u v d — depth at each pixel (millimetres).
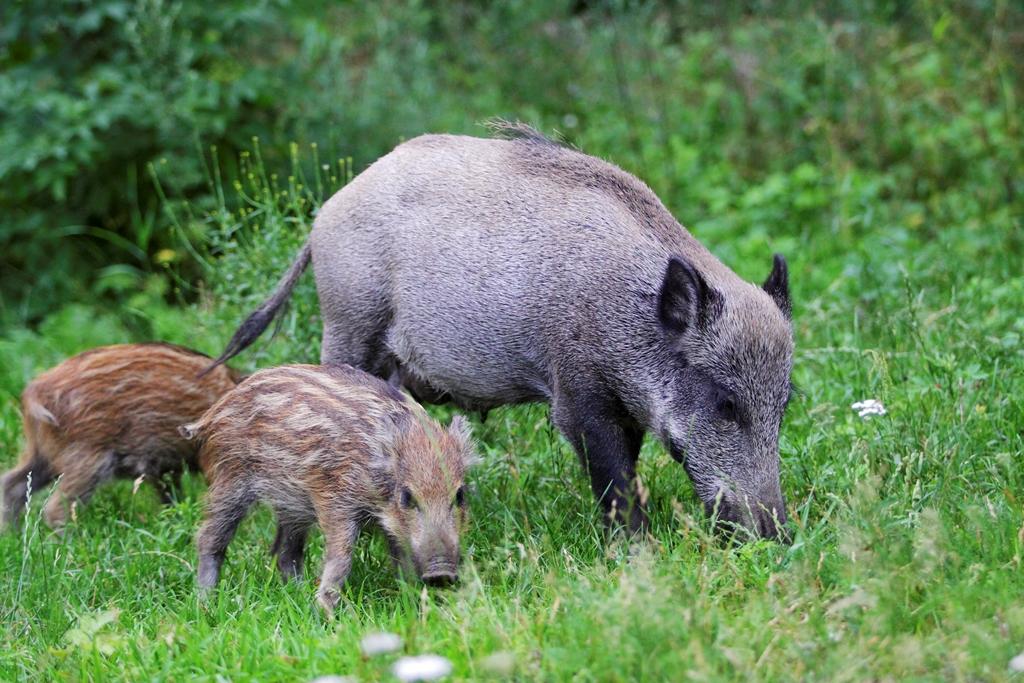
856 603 7051
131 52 17859
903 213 17234
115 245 18547
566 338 9812
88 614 8672
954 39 19766
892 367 11953
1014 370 11531
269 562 9750
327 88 19031
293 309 12969
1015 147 17406
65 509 10875
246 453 9438
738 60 20734
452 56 22797
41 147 16859
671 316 9383
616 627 6781
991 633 7031
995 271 14422
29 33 17516
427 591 8234
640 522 9656
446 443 8906
